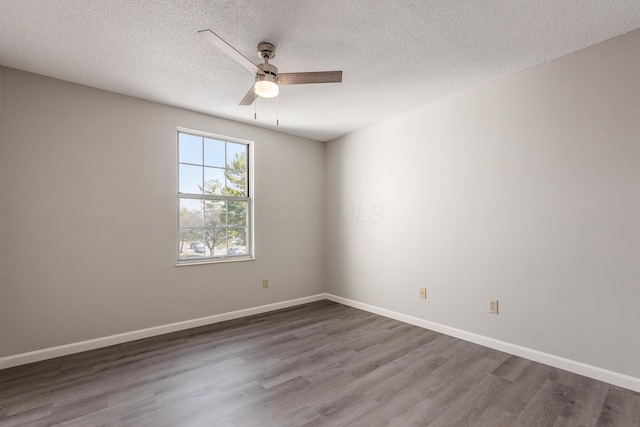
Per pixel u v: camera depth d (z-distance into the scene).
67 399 2.07
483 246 2.96
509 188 2.78
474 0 1.84
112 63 2.53
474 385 2.23
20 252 2.59
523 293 2.69
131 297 3.12
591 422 1.82
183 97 3.19
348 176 4.47
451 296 3.22
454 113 3.20
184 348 2.91
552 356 2.51
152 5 1.85
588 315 2.34
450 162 3.24
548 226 2.55
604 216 2.28
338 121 3.96
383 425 1.80
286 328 3.46
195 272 3.54
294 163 4.51
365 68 2.64
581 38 2.24
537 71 2.61
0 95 2.53
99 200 2.96
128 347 2.93
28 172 2.64
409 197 3.64
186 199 3.58
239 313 3.87
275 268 4.25
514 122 2.75
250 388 2.20
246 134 4.02
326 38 2.21
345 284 4.51
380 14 1.96
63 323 2.76
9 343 2.53
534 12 1.95
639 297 2.13
